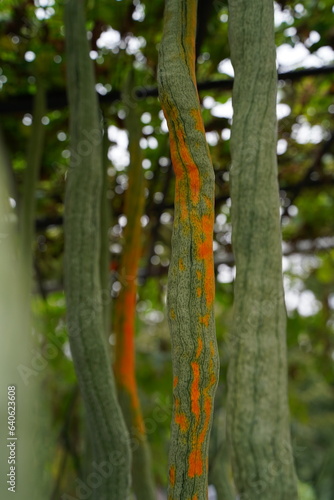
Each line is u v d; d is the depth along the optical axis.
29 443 1.08
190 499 0.86
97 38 1.86
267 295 1.11
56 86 1.91
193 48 0.95
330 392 5.48
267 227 1.11
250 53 1.09
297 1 1.84
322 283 3.21
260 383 1.10
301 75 1.78
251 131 1.10
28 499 1.03
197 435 0.86
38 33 1.88
